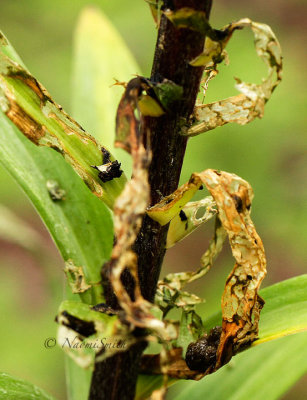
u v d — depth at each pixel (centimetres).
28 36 138
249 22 32
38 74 130
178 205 32
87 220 37
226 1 151
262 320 35
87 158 33
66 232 36
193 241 123
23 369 91
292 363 38
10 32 138
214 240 35
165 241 33
